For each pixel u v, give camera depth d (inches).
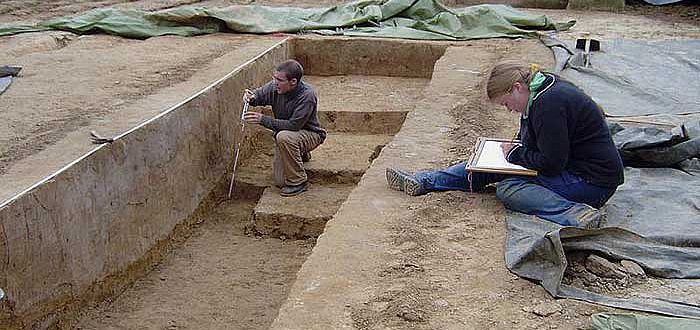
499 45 400.5
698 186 211.2
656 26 450.0
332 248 176.4
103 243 228.7
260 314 232.1
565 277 163.0
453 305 152.5
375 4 454.6
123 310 230.7
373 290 158.2
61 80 309.0
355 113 351.6
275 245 278.2
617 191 206.1
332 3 537.0
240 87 326.3
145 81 308.7
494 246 176.9
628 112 283.0
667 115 275.7
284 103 292.2
